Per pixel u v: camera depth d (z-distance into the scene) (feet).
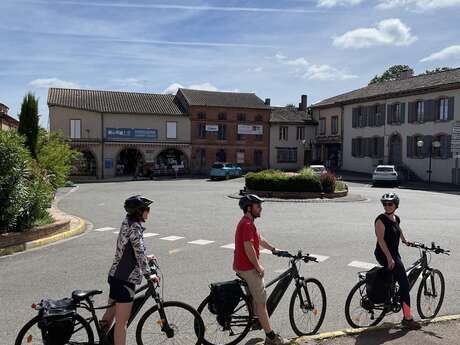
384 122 153.17
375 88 167.84
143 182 135.54
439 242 41.68
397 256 20.38
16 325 20.68
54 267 31.86
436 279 23.18
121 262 16.01
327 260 33.96
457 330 19.84
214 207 69.56
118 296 15.87
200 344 17.56
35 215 42.50
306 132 187.93
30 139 80.33
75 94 167.53
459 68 141.69
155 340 17.35
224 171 144.77
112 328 16.44
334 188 86.94
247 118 178.09
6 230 39.09
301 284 19.33
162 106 171.32
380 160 154.40
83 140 158.10
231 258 34.68
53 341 15.05
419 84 143.23
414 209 68.18
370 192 99.96
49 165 84.33
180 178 154.30
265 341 18.10
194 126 171.01
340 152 175.11
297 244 40.29
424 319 21.71
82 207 70.90
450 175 129.29
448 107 129.90
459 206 72.54
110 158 160.04
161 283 27.43
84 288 26.71
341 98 178.70
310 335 19.21
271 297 18.70
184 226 50.88
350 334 19.17
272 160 182.50
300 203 76.69
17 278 28.94
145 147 164.04
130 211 16.20
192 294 25.29
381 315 20.80
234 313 17.97
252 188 87.35
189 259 34.32
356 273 30.22
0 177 38.09
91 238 43.86
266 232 46.75
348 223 53.42
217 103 174.60
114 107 162.81
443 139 131.44
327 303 24.03
